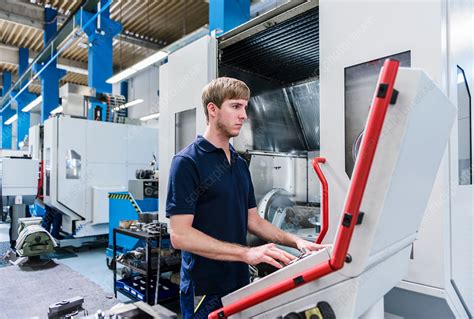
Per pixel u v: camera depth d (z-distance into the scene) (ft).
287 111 9.85
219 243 3.67
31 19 22.35
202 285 4.33
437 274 3.90
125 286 10.23
